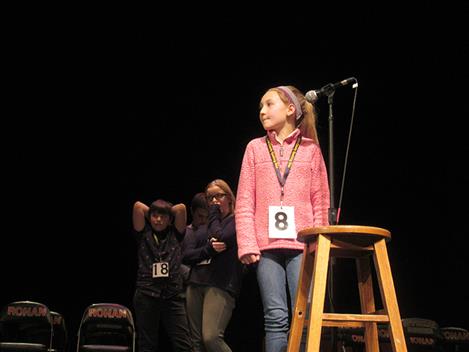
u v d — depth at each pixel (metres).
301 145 3.07
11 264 7.06
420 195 7.20
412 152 7.13
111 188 7.29
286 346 2.72
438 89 6.90
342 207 7.16
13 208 7.10
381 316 2.24
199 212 4.50
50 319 4.70
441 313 7.19
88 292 7.16
